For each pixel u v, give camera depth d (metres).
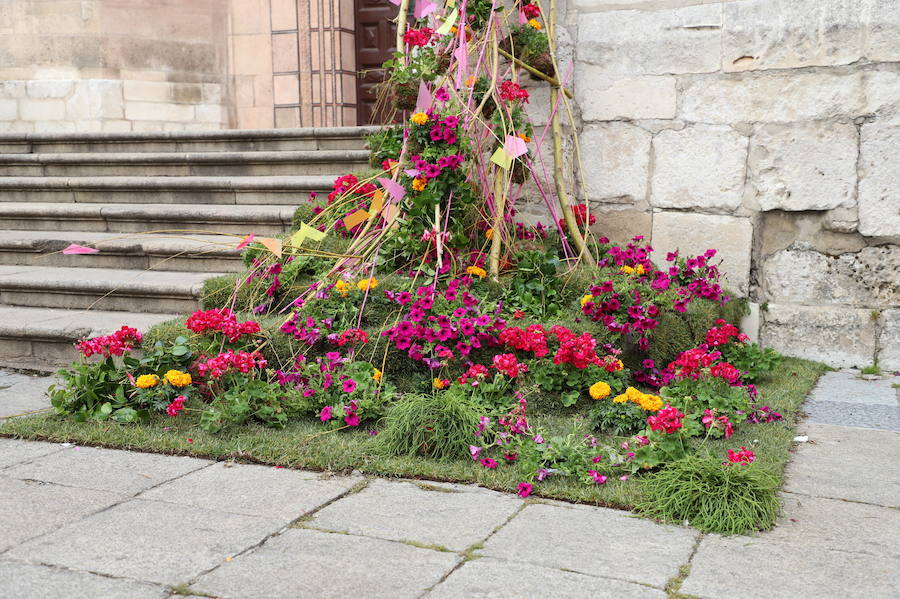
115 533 2.55
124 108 9.12
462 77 4.64
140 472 3.11
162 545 2.46
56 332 4.74
